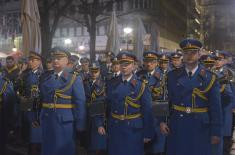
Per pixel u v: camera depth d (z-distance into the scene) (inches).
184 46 179.9
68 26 1926.7
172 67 300.7
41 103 219.9
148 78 254.7
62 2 920.3
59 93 205.2
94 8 876.0
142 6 1737.2
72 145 205.5
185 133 179.3
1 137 238.5
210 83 177.2
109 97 205.2
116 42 516.7
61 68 208.2
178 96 181.9
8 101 237.0
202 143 177.8
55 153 203.0
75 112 205.2
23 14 367.2
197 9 3818.9
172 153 184.1
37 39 370.6
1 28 1656.0
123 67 198.5
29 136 268.7
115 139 199.9
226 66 310.0
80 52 1670.8
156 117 196.5
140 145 198.8
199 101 178.4
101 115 207.6
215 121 175.3
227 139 307.4
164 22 2070.6
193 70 181.8
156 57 262.1
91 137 262.5
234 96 290.0
